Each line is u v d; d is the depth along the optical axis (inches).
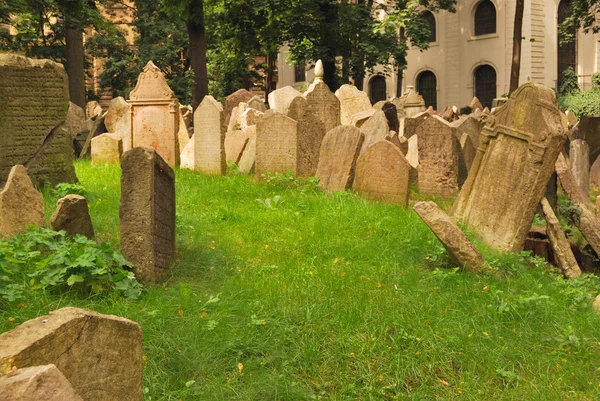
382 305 245.1
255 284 260.8
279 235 346.3
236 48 1246.9
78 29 977.5
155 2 1429.6
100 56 1457.9
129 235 253.9
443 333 224.8
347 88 753.6
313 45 1190.9
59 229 276.2
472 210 358.0
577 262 327.6
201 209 402.6
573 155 484.4
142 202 252.8
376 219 371.2
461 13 1678.2
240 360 201.3
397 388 194.4
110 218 349.4
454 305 250.4
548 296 252.5
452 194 475.8
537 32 1568.7
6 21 900.6
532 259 313.6
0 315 207.5
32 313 209.9
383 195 422.9
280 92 735.7
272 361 202.1
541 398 189.8
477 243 331.6
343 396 187.3
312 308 234.1
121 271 239.1
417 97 1036.5
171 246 282.7
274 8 1137.4
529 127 333.1
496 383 201.3
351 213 384.2
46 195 393.4
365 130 528.4
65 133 433.1
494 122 356.2
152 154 253.4
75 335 111.6
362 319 230.5
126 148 623.8
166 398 176.9
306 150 509.7
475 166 363.6
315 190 459.2
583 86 1622.8
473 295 260.2
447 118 970.1
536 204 325.1
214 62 1611.7
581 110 1456.7
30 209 288.4
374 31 544.1
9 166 394.9
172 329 210.2
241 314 228.7
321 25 1155.9
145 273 253.0
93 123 798.5
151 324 209.9
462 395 191.2
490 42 1627.7
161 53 1414.9
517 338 227.0
